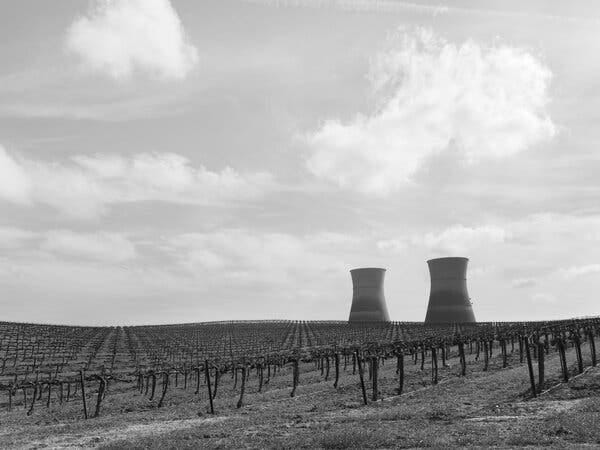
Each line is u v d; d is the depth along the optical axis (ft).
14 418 163.22
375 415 108.58
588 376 140.87
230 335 441.27
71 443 100.01
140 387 230.68
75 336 409.08
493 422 89.76
